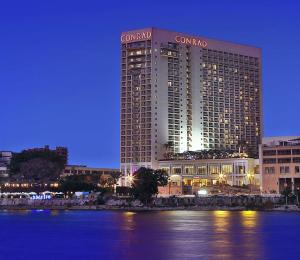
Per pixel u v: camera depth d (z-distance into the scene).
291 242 159.12
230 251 140.50
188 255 134.38
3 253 144.12
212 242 159.38
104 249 148.12
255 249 144.12
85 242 165.38
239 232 187.62
